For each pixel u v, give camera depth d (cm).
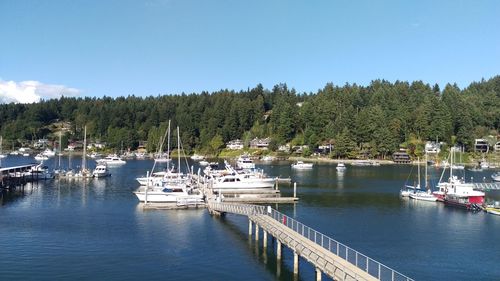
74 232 5753
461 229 6206
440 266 4578
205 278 4134
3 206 7631
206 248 5072
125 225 6172
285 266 4447
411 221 6731
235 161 19812
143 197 7838
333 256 3688
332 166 18188
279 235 4556
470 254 5000
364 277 3142
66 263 4512
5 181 9962
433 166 18388
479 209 7650
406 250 5134
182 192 7781
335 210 7619
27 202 8081
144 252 4912
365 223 6556
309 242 4134
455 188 8575
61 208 7475
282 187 10894
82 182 11412
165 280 4078
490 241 5566
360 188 10706
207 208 7406
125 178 12562
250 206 6072
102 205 7788
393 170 16325
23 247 5044
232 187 9850
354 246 5275
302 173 14975
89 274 4216
